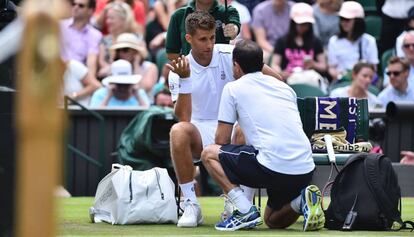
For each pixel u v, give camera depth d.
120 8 40.88
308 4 47.09
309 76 38.62
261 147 20.69
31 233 7.00
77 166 35.69
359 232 20.80
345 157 22.69
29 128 7.00
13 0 20.20
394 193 21.16
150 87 38.97
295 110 21.25
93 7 40.50
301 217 24.62
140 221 22.44
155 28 44.25
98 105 37.78
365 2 47.72
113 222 22.47
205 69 22.44
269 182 20.69
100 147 35.81
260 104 20.89
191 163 21.86
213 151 21.02
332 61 43.12
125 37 39.00
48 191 7.04
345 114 23.89
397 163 34.41
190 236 19.75
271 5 44.88
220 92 22.52
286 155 20.64
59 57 7.15
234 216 21.06
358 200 21.09
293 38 42.41
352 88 38.59
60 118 7.15
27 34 6.97
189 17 22.23
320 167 28.36
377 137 33.94
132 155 33.25
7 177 13.94
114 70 37.78
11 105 13.97
